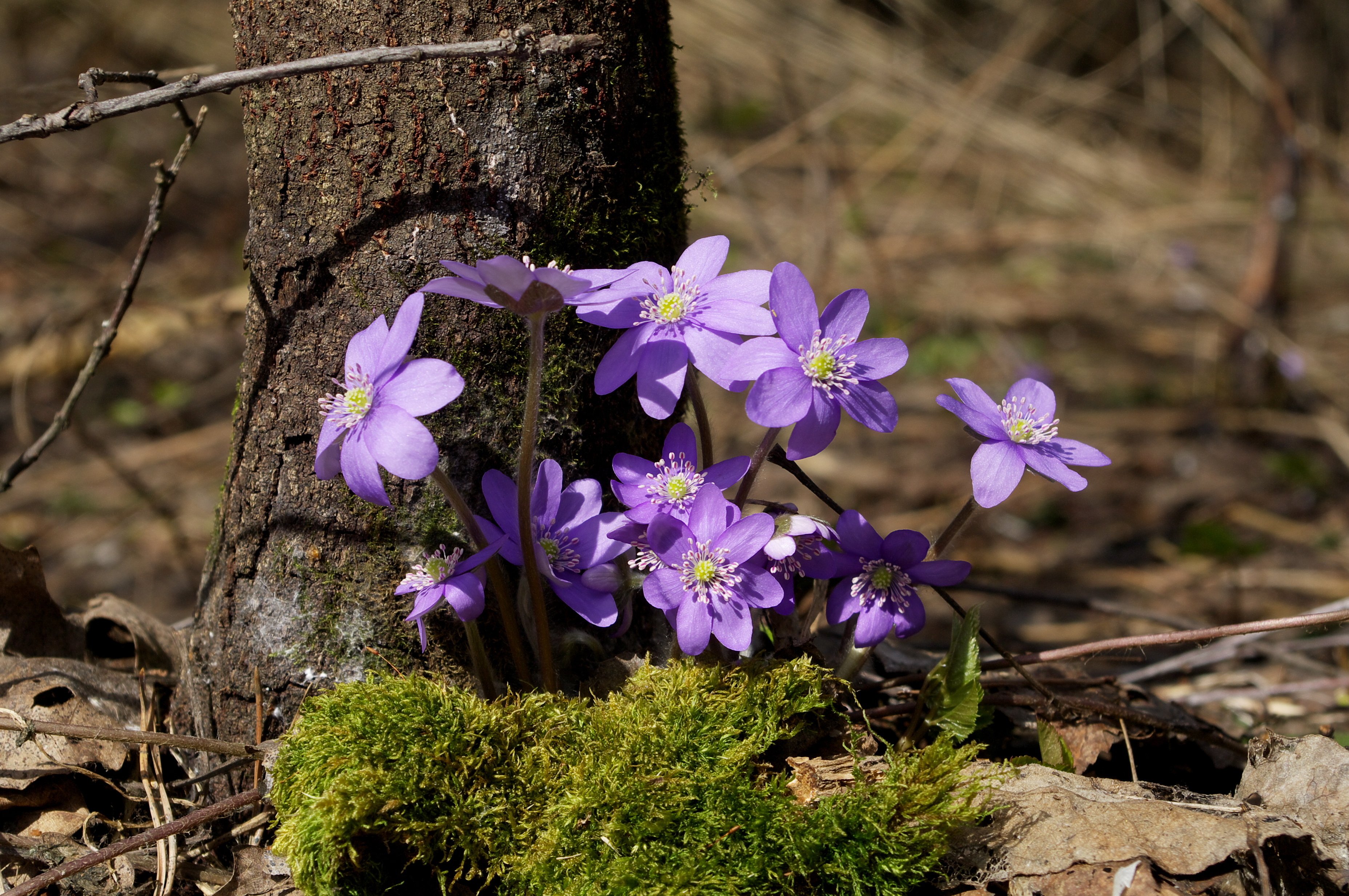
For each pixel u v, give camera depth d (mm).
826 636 648
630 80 591
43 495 1118
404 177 583
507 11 579
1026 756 592
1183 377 1517
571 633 590
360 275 585
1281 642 720
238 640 597
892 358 567
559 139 585
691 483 571
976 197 2010
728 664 582
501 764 566
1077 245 1916
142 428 1248
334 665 591
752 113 1967
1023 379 577
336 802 552
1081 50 2467
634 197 595
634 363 565
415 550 589
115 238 1680
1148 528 1142
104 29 2012
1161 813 561
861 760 575
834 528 596
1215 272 1784
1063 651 600
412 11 579
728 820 559
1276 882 556
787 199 1793
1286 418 1384
